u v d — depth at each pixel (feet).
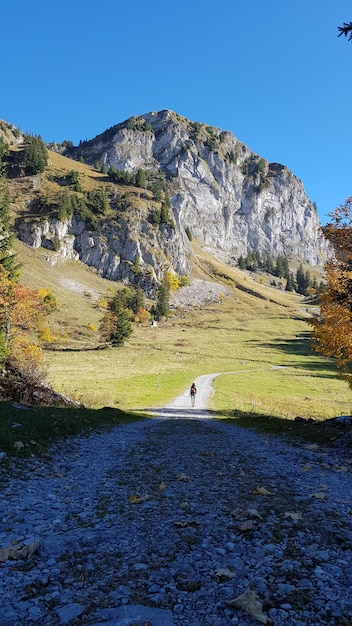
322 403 146.61
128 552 18.69
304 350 352.90
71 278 568.41
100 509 25.21
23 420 48.24
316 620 13.51
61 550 18.44
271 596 14.98
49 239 602.44
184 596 14.85
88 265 637.30
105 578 16.08
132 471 36.47
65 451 43.16
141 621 12.95
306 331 452.76
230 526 22.26
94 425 64.59
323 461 41.78
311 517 23.79
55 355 270.05
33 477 31.73
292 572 16.88
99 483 32.04
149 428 72.95
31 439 41.86
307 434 59.41
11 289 127.65
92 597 14.58
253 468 38.47
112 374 204.23
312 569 17.21
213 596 14.92
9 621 12.78
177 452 46.91
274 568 17.29
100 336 348.59
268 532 21.18
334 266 67.21
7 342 121.60
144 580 15.96
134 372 216.54
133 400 136.05
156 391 162.50
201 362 280.31
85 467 37.65
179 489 30.14
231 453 46.88
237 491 29.78
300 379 222.48
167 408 121.60
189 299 634.84
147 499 27.30
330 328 68.54
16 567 16.71
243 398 156.35
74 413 69.26
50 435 47.26
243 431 72.02
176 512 24.64
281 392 179.01
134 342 353.51
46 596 14.58
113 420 77.46
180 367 251.80
